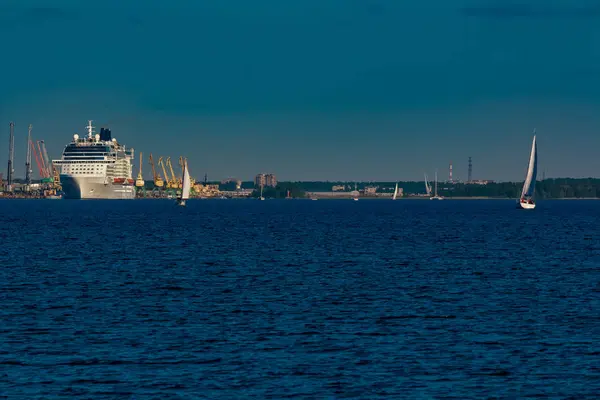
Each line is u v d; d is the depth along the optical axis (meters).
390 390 75.88
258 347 90.94
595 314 111.06
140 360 85.19
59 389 75.69
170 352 88.44
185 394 74.56
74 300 122.38
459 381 78.56
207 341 93.69
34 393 74.62
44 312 111.69
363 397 74.06
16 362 84.25
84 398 73.44
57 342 93.00
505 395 74.69
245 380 78.56
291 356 86.94
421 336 96.75
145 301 121.75
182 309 114.62
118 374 80.31
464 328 101.38
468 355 87.69
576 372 81.38
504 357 86.75
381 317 108.69
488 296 127.50
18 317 107.81
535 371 81.75
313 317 108.50
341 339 95.00
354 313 111.69
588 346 91.56
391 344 92.44
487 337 96.25
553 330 100.25
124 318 107.50
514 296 127.56
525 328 101.38
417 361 85.25
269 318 107.75
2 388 75.94
